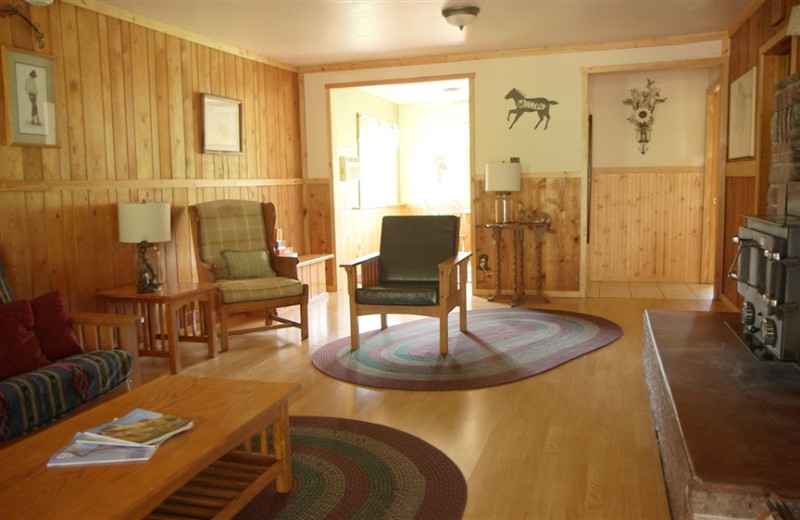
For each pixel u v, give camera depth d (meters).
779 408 2.12
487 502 2.28
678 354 2.76
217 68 5.31
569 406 3.20
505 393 3.41
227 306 4.35
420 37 5.38
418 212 9.76
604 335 4.56
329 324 5.18
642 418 3.03
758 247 2.76
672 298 6.00
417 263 4.63
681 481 1.86
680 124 6.79
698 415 2.07
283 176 6.34
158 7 4.28
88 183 4.06
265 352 4.36
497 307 5.73
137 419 2.07
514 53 6.00
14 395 2.49
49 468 1.77
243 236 4.96
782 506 1.52
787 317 2.54
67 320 3.13
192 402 2.25
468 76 6.15
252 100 5.81
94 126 4.12
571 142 5.97
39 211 3.73
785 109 3.21
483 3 4.39
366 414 3.15
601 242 7.11
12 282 3.57
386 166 9.27
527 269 6.25
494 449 2.72
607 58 5.80
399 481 2.45
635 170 6.94
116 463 1.78
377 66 6.36
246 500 2.07
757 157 4.27
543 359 3.98
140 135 4.50
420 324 5.07
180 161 4.91
